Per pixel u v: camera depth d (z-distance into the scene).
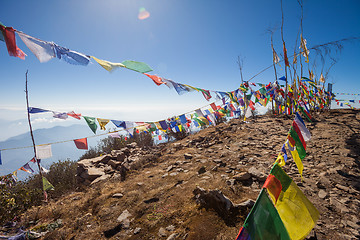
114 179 7.11
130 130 4.98
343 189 4.04
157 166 7.69
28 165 5.20
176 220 3.82
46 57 1.81
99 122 4.48
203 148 8.81
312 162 5.59
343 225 3.05
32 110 4.28
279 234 1.39
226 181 4.95
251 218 1.37
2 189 4.96
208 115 6.10
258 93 7.29
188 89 3.28
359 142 6.45
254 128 10.38
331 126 8.83
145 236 3.54
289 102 10.23
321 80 12.27
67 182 7.88
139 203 4.84
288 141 2.52
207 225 3.37
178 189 5.18
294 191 1.77
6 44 1.64
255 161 6.14
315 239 2.78
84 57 2.00
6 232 4.41
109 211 4.68
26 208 5.65
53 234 4.06
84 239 3.76
